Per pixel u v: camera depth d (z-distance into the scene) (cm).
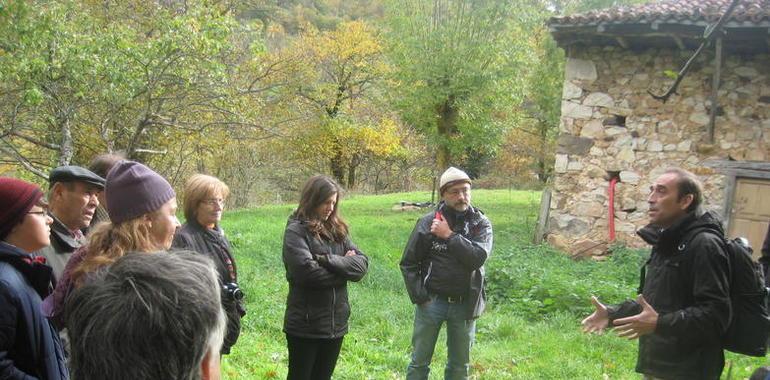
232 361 502
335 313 380
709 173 1019
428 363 430
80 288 137
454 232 420
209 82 1081
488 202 1888
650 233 308
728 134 1009
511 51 1623
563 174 1124
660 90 1050
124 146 1231
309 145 2252
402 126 2591
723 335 288
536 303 734
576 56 1107
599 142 1095
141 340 125
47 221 238
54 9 866
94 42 910
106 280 134
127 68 945
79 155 1338
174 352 127
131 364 125
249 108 1333
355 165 2814
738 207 995
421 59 1614
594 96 1097
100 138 1197
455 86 1572
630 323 278
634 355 579
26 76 862
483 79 1562
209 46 988
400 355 550
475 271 419
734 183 996
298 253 369
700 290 276
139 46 975
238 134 1396
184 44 974
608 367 543
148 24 1266
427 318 421
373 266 887
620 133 1080
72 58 871
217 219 340
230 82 1227
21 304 204
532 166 2711
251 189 2033
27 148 1230
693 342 284
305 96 2192
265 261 898
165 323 126
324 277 368
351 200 1966
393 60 1722
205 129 1259
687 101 1033
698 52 466
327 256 374
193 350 129
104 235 211
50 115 1002
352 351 559
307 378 378
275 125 1623
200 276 137
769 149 984
